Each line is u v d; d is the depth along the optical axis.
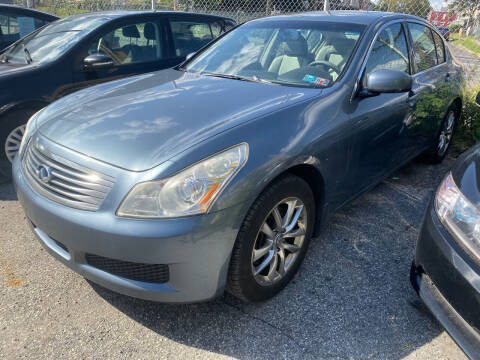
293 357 2.01
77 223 1.90
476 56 5.39
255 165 1.98
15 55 4.43
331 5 7.16
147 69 4.73
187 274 1.88
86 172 1.96
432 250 1.99
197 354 2.02
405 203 3.61
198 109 2.32
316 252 2.84
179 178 1.83
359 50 2.88
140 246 1.80
